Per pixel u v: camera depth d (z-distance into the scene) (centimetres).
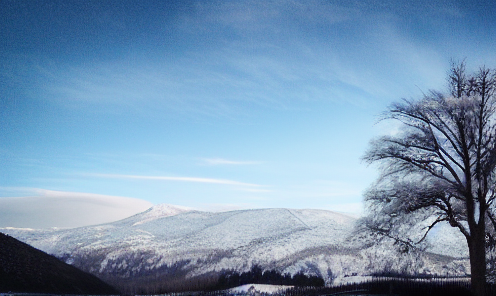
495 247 2402
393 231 2562
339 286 2983
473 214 2395
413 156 2523
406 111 2530
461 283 2630
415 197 2398
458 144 2394
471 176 2364
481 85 2383
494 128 2300
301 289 3173
